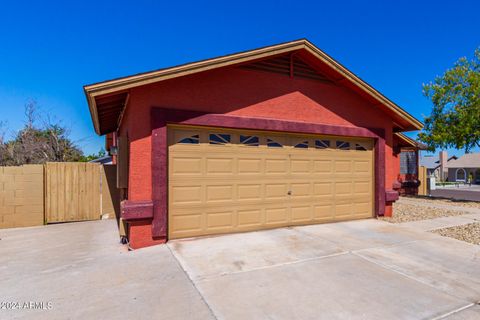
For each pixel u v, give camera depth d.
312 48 6.94
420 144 16.73
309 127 7.24
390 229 7.14
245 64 6.61
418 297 3.57
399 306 3.34
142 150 5.56
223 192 6.33
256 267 4.44
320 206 7.55
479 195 21.34
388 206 8.61
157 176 5.59
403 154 17.81
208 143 6.21
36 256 5.36
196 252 5.11
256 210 6.69
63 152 16.64
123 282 3.92
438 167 44.59
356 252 5.25
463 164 40.19
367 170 8.38
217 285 3.80
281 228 6.94
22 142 15.55
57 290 3.72
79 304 3.33
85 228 8.03
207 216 6.16
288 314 3.13
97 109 6.44
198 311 3.16
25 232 7.62
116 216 9.54
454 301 3.49
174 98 5.85
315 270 4.36
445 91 14.40
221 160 6.33
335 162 7.82
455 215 9.70
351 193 8.07
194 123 5.95
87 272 4.32
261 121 6.64
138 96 5.56
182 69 5.57
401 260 4.91
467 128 13.34
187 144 6.02
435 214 9.90
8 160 14.63
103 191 9.46
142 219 5.50
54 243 6.39
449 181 42.31
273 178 6.91
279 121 6.86
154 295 3.53
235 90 6.45
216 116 6.16
